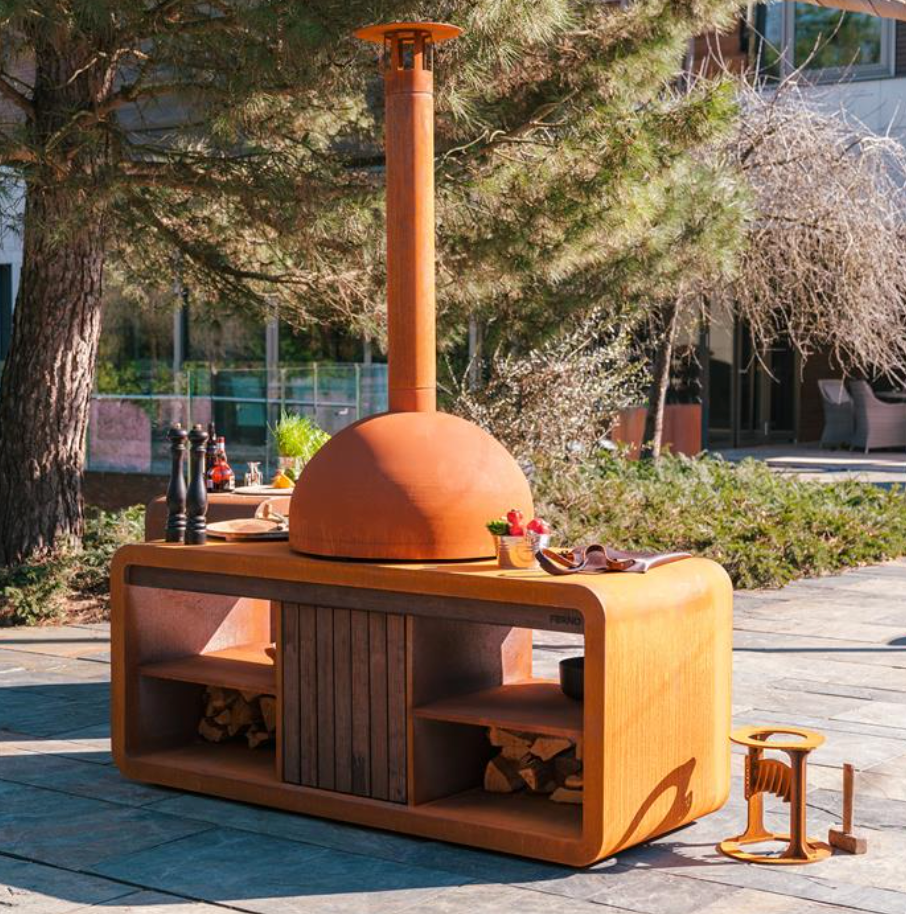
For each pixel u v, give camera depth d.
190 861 5.09
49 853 5.18
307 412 16.64
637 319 13.05
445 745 5.49
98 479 18.42
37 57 9.38
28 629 9.52
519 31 7.92
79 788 6.02
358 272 10.74
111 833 5.41
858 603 10.47
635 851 5.18
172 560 5.89
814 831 5.38
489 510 5.42
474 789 5.61
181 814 5.65
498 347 11.88
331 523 5.44
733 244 11.11
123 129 9.30
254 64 8.00
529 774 5.44
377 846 5.25
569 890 4.77
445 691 5.50
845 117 17.11
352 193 8.96
